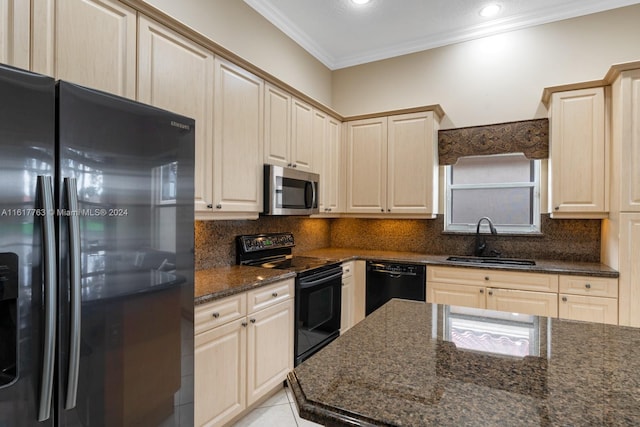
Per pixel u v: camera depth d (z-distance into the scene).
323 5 3.08
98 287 1.21
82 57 1.47
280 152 2.81
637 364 0.98
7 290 1.01
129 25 1.66
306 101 3.19
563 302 2.63
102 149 1.23
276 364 2.36
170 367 1.50
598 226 3.04
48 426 1.10
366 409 0.75
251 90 2.49
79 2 1.46
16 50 1.27
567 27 3.12
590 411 0.74
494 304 2.85
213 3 2.62
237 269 2.61
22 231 1.04
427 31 3.51
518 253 3.33
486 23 3.36
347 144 3.78
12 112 1.02
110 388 1.26
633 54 2.91
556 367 0.95
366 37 3.64
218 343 1.89
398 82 3.88
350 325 3.38
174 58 1.88
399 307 1.61
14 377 1.04
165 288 1.46
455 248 3.59
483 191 3.53
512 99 3.34
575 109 2.78
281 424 2.18
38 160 1.07
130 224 1.32
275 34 3.29
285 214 2.78
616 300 2.48
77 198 1.15
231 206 2.29
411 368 0.95
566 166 2.80
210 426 1.83
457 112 3.57
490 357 1.03
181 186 1.53
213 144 2.15
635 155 2.42
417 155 3.44
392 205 3.55
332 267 3.03
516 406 0.76
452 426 0.69
